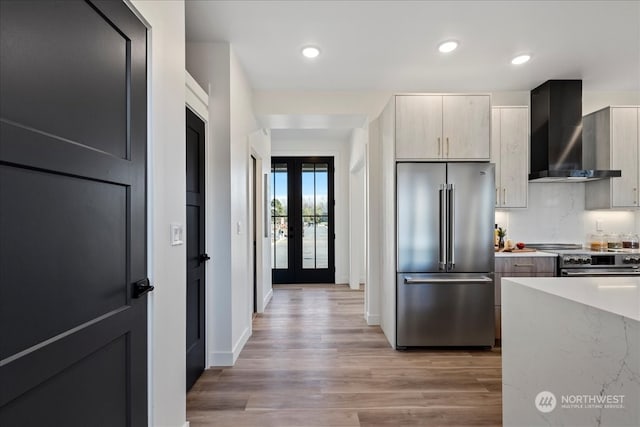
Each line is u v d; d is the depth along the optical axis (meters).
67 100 0.92
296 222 5.79
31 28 0.80
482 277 2.92
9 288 0.74
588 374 1.10
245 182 3.17
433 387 2.28
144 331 1.32
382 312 3.42
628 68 3.05
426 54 2.77
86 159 0.98
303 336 3.25
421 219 2.91
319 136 5.55
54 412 0.87
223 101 2.59
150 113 1.37
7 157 0.73
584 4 2.11
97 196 1.04
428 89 3.53
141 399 1.29
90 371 1.01
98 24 1.05
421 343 2.92
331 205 5.82
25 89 0.79
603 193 3.45
